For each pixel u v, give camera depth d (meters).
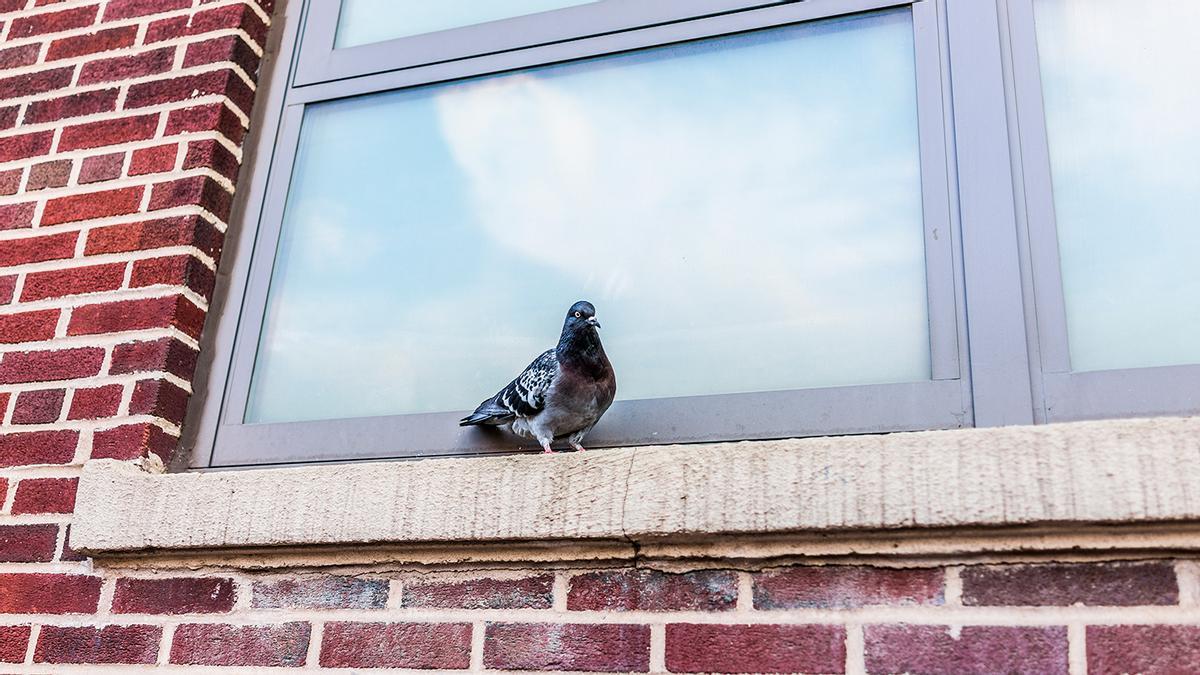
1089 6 2.18
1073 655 1.65
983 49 2.19
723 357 2.16
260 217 2.63
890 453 1.78
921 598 1.75
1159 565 1.66
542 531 1.93
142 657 2.15
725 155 2.36
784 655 1.79
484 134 2.59
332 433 2.34
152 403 2.35
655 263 2.31
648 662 1.85
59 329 2.52
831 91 2.32
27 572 2.29
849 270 2.15
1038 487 1.68
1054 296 1.97
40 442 2.40
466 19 2.72
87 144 2.72
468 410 2.29
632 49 2.51
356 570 2.10
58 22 2.93
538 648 1.92
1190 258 1.96
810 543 1.82
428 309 2.46
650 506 1.88
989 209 2.06
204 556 2.18
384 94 2.71
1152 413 1.84
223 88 2.67
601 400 2.01
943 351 2.00
